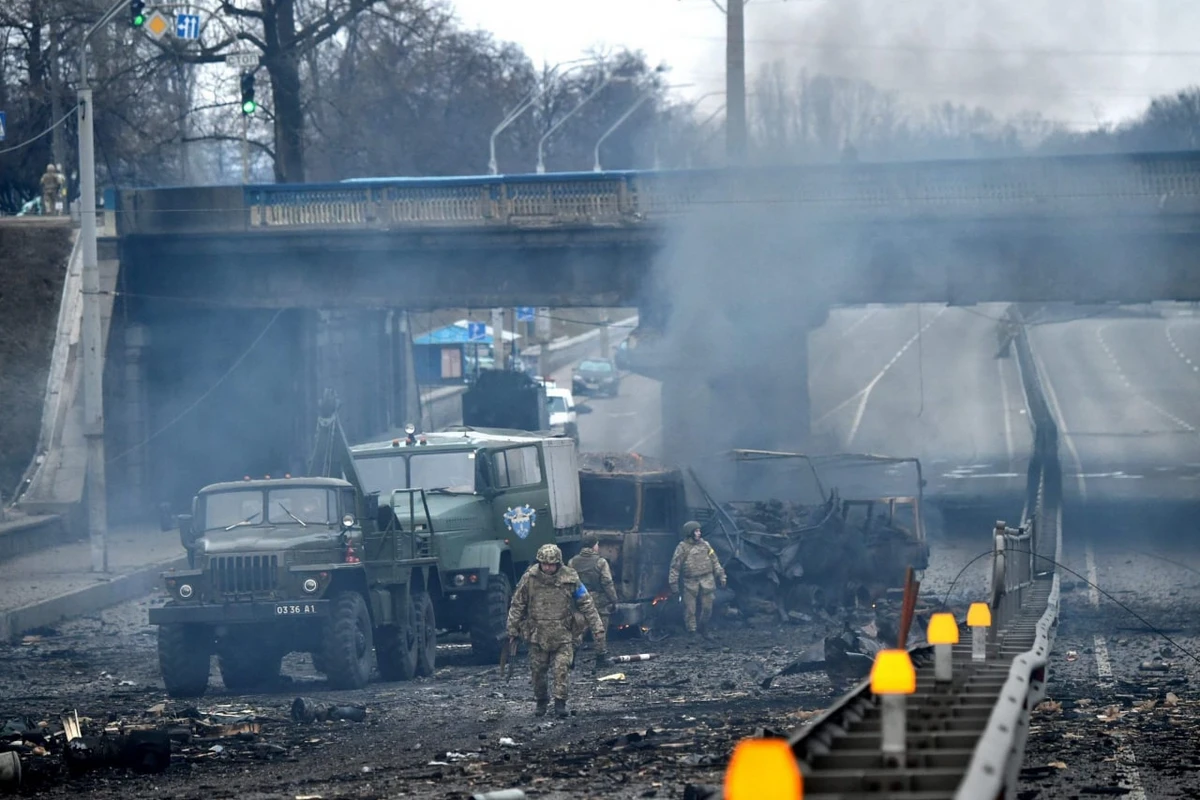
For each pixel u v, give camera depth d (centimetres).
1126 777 3462
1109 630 7231
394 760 3872
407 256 13288
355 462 6900
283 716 4956
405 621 6081
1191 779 3441
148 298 13712
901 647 3091
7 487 12644
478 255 13225
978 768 1792
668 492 7825
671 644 7106
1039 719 4481
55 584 9338
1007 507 13600
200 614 5609
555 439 7500
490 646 6738
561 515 7394
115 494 13300
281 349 15812
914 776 1914
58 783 3747
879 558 8644
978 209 12006
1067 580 9431
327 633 5659
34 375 13500
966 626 4866
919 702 2591
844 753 2028
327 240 13025
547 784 3269
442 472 6900
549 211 12750
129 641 7869
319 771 3741
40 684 6216
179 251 13450
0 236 14412
